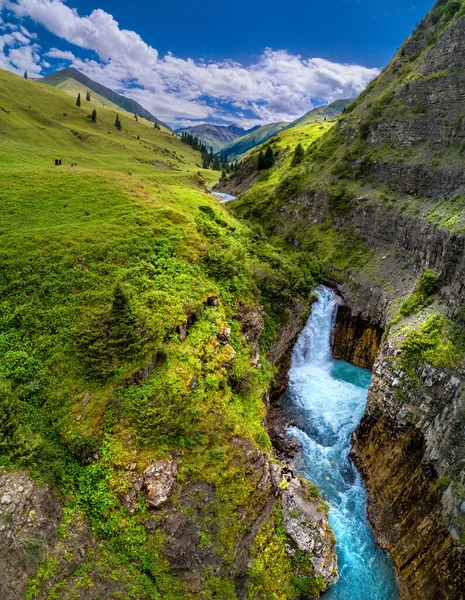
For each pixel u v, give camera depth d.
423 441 28.73
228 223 54.03
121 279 32.88
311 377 46.56
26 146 94.12
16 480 18.86
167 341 28.86
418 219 48.19
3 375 25.28
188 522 21.48
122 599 18.36
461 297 33.06
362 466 33.28
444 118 54.88
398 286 47.34
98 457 22.47
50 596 16.88
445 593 21.45
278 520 25.48
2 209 40.06
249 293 40.72
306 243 68.44
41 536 17.95
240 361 33.12
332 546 25.64
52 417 23.70
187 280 35.28
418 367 32.09
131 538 20.36
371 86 85.25
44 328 28.58
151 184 53.41
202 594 19.91
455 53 58.34
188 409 25.38
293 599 23.08
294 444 35.56
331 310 53.81
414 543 24.81
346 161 71.38
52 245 35.03
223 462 24.30
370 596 24.30
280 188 84.38
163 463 22.50
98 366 25.41
